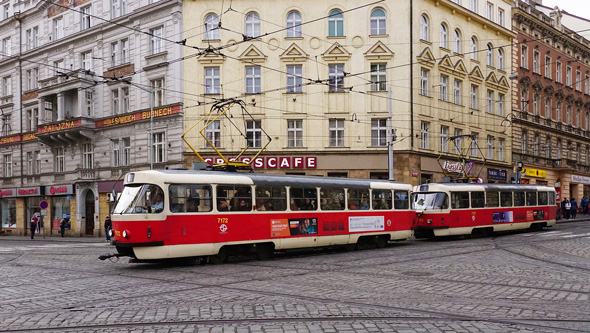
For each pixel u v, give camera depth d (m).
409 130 34.84
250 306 9.78
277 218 18.97
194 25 35.25
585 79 58.53
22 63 47.66
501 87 44.50
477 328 7.98
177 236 16.34
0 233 49.25
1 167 49.81
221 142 34.84
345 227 21.11
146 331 8.00
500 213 29.16
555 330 7.89
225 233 17.47
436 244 23.64
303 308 9.54
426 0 36.78
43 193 44.69
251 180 18.44
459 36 40.34
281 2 35.25
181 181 16.66
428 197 26.56
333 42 35.25
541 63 50.41
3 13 49.94
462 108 40.06
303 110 34.97
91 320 8.83
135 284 12.94
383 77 35.19
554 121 52.09
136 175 16.55
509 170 45.06
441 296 10.81
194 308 9.66
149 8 36.72
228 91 35.03
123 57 39.34
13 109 48.47
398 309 9.46
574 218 46.97
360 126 34.88
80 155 41.97
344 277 13.65
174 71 35.62
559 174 52.50
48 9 45.00
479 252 19.59
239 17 35.16
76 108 42.12
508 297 10.67
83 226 41.22
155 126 36.66
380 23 35.50
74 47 42.56
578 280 12.92
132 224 15.78
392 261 17.12
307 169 34.75
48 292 12.02
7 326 8.53
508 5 45.34
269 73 35.22
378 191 22.72
